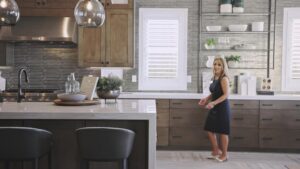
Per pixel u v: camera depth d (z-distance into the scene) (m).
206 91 5.59
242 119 5.15
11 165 3.03
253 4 5.71
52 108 2.98
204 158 4.77
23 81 5.75
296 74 5.70
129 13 5.35
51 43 5.64
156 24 5.73
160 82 5.80
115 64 5.39
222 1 5.61
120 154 2.54
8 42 5.39
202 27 5.77
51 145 2.77
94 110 2.87
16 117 2.74
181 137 5.21
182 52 5.77
